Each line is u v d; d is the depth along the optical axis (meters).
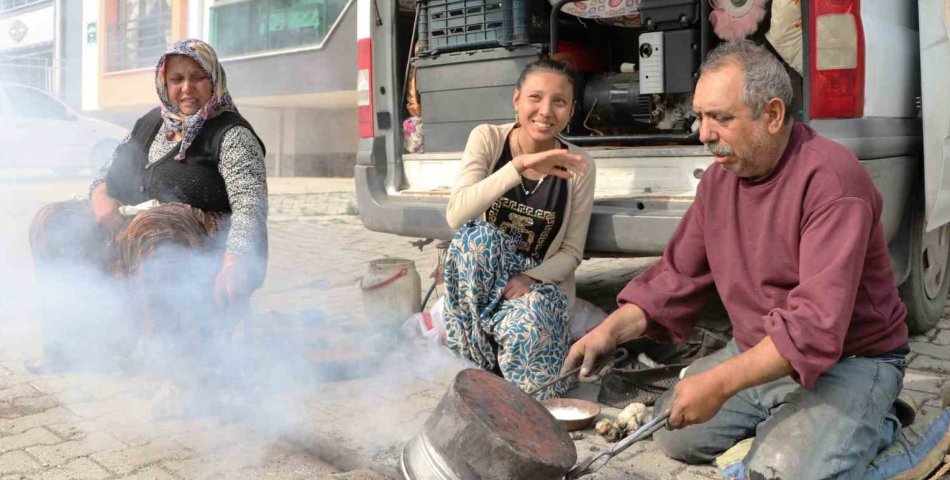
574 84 3.34
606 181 3.82
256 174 3.37
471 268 3.25
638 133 4.39
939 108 3.78
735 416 2.59
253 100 13.34
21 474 2.59
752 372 2.13
